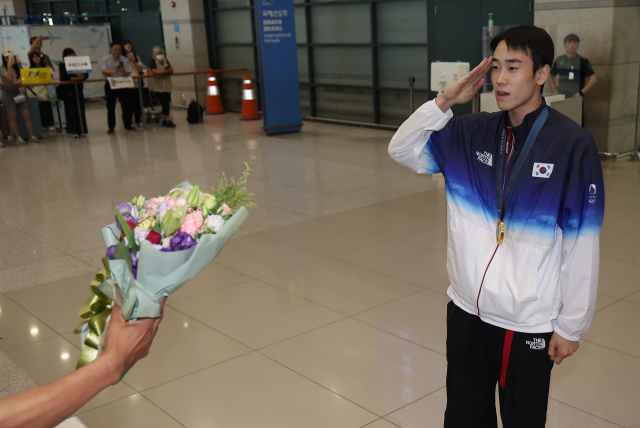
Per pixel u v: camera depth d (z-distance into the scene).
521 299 1.74
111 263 1.27
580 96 7.09
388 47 10.02
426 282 4.07
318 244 4.89
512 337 1.82
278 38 9.88
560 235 1.75
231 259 4.63
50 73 10.61
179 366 3.17
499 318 1.81
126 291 1.25
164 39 14.71
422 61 9.60
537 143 1.71
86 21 17.75
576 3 7.10
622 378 2.88
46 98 10.70
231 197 1.49
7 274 4.55
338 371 3.05
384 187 6.54
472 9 8.59
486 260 1.82
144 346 1.26
